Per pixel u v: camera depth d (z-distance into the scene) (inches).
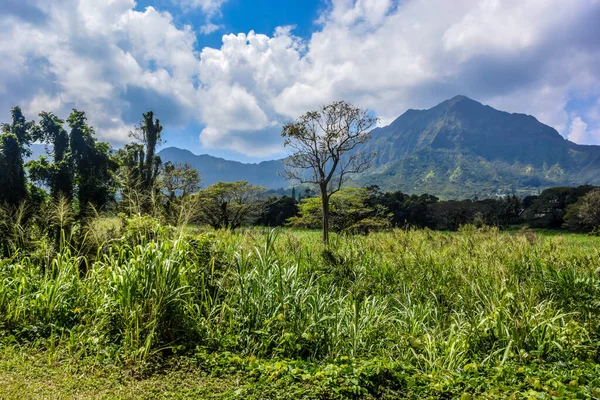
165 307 173.5
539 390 141.2
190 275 206.5
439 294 269.6
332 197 994.7
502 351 178.9
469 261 323.6
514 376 153.3
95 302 193.8
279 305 188.1
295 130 658.2
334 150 673.6
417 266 326.6
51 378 141.5
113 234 271.7
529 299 218.4
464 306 240.1
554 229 1932.8
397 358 176.1
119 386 137.4
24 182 748.0
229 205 1002.7
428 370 163.5
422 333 203.8
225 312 194.2
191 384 141.3
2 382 136.6
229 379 145.4
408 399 134.5
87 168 774.5
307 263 318.0
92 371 148.5
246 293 195.3
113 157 912.9
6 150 727.1
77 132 794.2
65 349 166.7
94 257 255.8
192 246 229.3
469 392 140.6
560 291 265.7
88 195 729.6
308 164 687.1
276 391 133.2
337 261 322.7
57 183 741.9
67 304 199.8
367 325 197.2
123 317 175.2
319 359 169.5
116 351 163.5
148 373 148.9
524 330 184.9
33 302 195.6
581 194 2018.9
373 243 428.8
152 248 185.3
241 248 243.4
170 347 165.3
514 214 2229.3
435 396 136.5
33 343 172.2
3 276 223.3
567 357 177.2
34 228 276.2
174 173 1099.3
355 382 135.6
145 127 1105.4
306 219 1086.4
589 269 298.5
